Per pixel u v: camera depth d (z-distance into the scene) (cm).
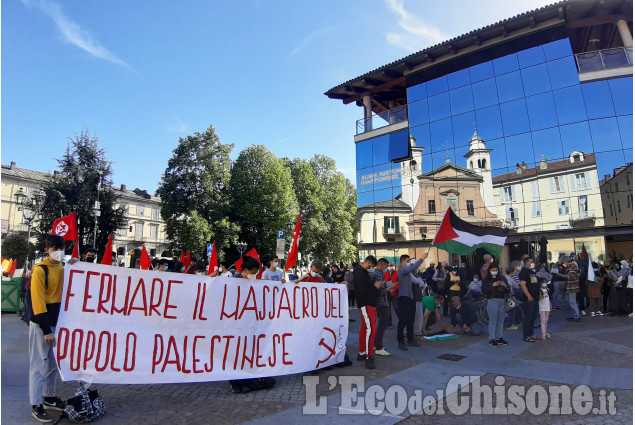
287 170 4184
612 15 2019
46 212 3152
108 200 3388
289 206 3984
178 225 3647
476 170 2272
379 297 720
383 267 750
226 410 431
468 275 1353
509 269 906
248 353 507
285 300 562
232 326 502
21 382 521
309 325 579
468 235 984
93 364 408
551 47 2094
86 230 3275
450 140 2381
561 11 1980
